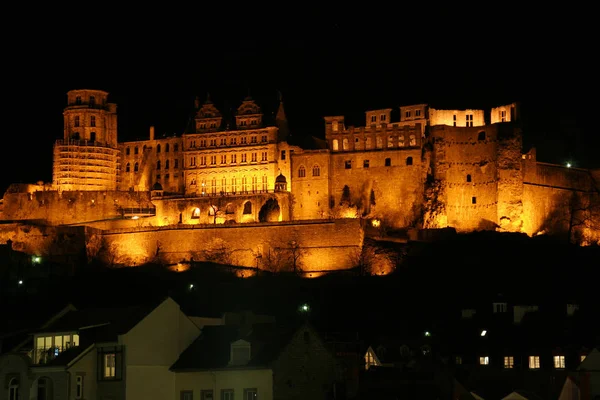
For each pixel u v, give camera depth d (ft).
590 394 370.73
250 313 449.48
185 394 367.25
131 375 363.97
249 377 355.97
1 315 546.67
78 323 385.50
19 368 366.63
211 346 377.71
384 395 355.56
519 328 451.94
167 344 374.43
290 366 357.00
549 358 409.90
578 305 506.89
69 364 360.48
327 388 361.51
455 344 448.24
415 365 400.26
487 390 364.58
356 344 442.91
